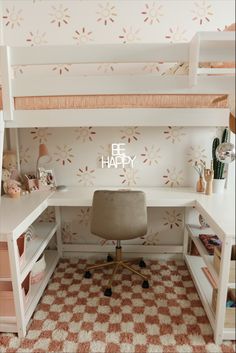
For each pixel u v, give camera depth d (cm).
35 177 232
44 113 135
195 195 211
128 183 238
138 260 240
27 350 150
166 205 203
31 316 174
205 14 204
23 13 207
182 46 117
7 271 153
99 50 120
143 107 133
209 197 205
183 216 243
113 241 252
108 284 199
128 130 228
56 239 252
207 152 229
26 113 135
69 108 134
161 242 251
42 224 240
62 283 212
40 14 207
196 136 226
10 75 126
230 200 196
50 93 128
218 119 132
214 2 202
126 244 251
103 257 253
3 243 155
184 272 227
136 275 222
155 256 250
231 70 113
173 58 118
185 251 245
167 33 208
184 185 237
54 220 248
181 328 165
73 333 162
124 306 185
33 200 201
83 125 135
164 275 222
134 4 204
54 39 211
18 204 191
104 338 158
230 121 123
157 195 212
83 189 231
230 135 214
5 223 156
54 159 235
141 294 197
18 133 231
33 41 211
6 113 131
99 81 126
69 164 236
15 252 148
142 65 214
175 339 156
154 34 208
